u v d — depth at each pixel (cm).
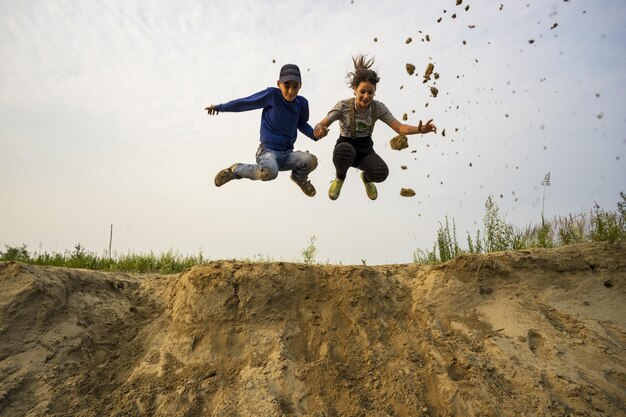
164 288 549
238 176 494
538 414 368
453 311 486
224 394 400
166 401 393
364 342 450
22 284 473
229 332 461
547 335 448
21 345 439
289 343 453
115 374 439
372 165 487
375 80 480
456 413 381
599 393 384
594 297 490
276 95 499
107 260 771
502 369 415
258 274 496
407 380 409
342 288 497
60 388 409
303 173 511
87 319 491
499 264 516
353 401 391
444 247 648
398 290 525
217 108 500
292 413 384
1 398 392
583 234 606
